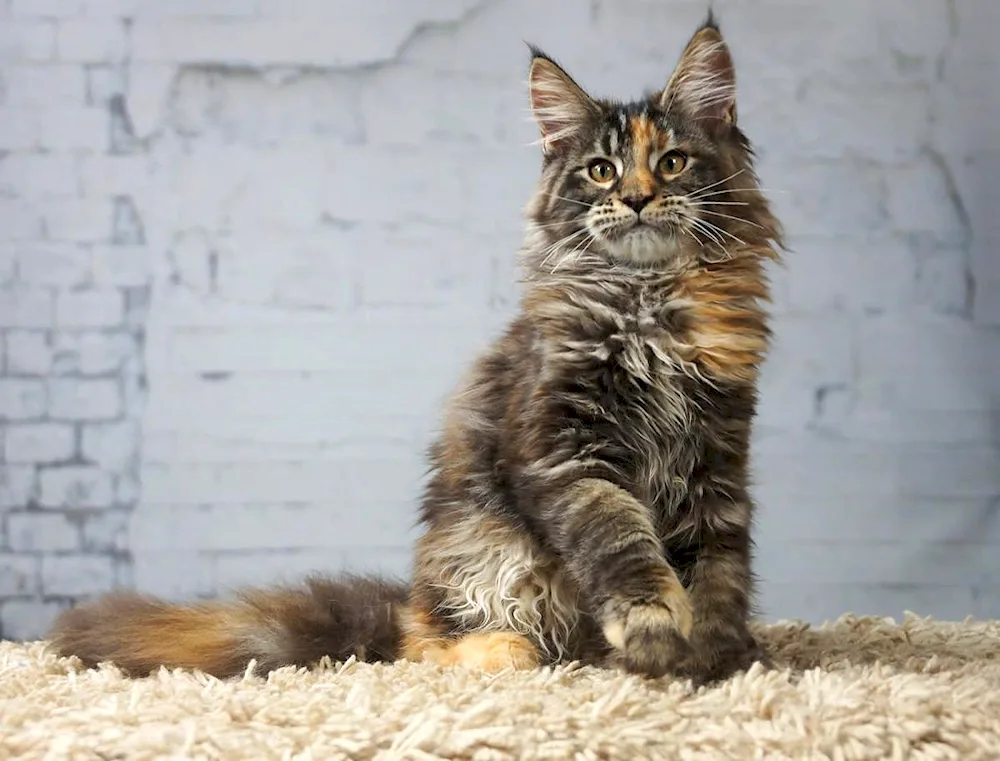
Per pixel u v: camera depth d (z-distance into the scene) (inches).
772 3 46.6
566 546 30.3
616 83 46.6
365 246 46.1
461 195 46.2
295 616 32.9
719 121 35.0
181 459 45.8
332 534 45.8
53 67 46.0
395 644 33.1
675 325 32.5
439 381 45.9
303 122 46.2
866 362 46.3
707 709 26.1
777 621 43.4
